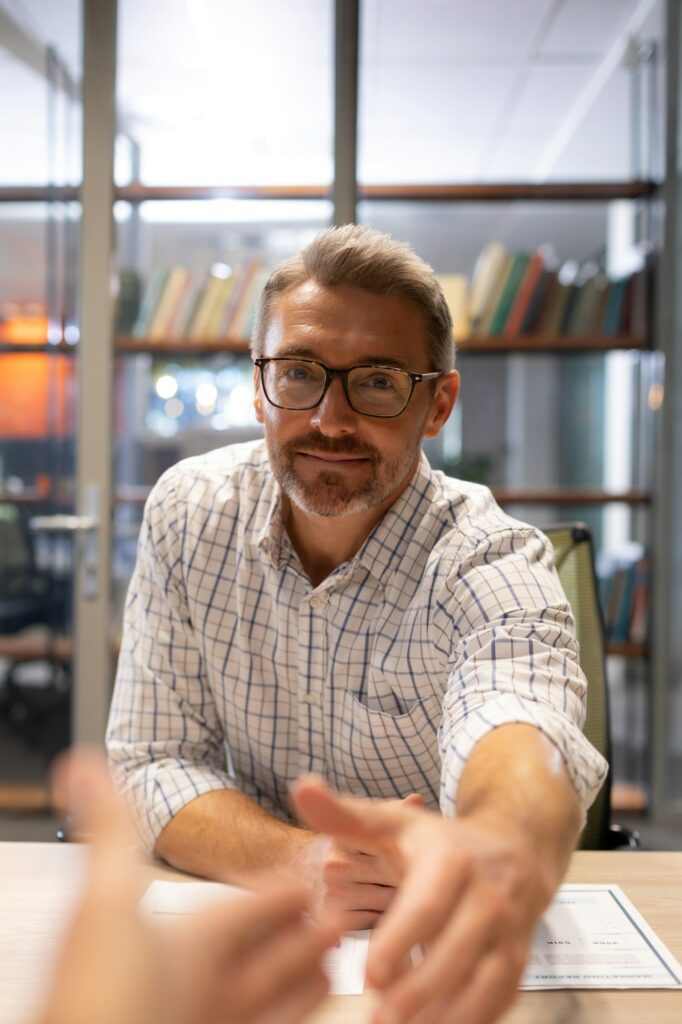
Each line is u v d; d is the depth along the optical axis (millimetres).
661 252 2928
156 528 1200
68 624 2922
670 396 2938
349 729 1109
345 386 1008
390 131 3098
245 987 270
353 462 1025
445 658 1033
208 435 2959
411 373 1021
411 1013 383
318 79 2852
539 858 548
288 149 2887
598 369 3260
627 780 3064
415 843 449
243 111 2869
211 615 1156
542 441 3258
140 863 981
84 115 2783
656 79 2949
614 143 3270
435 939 406
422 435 1068
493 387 3244
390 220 3141
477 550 1021
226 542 1164
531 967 740
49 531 2834
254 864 907
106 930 241
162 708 1157
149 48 2836
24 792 2904
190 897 868
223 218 2914
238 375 2957
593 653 1333
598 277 3027
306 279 1031
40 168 2846
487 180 3295
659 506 2943
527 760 665
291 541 1159
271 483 1181
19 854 957
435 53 2967
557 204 3055
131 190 2887
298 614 1120
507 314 3012
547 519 3338
